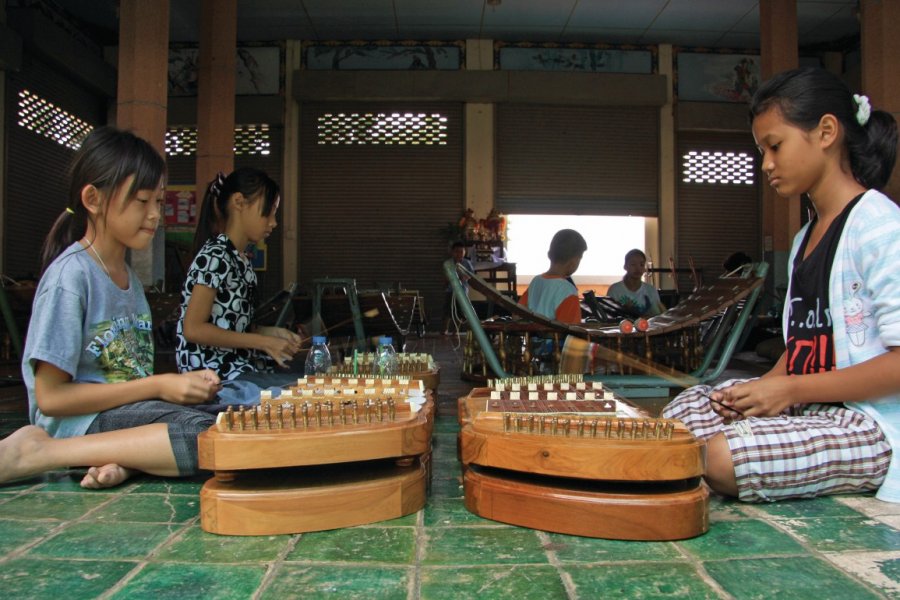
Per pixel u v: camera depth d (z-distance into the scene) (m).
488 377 4.44
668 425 1.51
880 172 1.75
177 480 1.96
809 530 1.50
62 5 10.26
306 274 11.76
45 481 1.95
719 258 11.95
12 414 3.21
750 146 12.02
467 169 11.77
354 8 10.48
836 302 1.72
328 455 1.50
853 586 1.20
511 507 1.54
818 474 1.69
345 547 1.40
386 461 1.75
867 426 1.72
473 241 11.16
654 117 11.88
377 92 11.50
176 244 9.73
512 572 1.26
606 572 1.26
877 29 6.50
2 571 1.27
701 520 1.46
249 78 11.63
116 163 1.95
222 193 2.57
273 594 1.17
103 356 2.02
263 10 10.52
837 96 1.70
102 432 1.93
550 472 1.49
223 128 8.51
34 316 1.89
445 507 1.69
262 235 2.63
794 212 8.55
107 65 11.23
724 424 1.88
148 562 1.32
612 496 1.44
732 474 1.67
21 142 9.52
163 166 2.05
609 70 11.75
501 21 10.98
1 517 1.60
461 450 1.75
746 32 11.25
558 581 1.22
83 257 1.98
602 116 11.84
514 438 1.54
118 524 1.55
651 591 1.18
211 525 1.48
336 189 11.79
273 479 1.59
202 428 1.90
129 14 6.48
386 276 11.77
